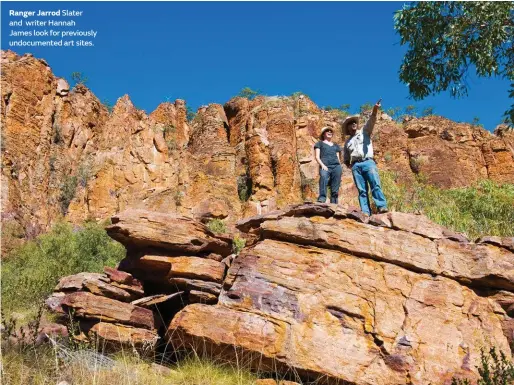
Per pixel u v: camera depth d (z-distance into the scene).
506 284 7.14
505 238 7.45
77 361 6.14
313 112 45.06
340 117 45.47
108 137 43.34
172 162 42.75
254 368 6.79
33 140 38.69
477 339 6.82
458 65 10.05
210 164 42.00
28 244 23.91
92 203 38.50
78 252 17.14
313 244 7.51
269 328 6.76
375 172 8.73
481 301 7.14
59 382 5.50
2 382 5.32
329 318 6.88
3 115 37.28
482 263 7.25
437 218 12.31
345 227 7.54
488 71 9.73
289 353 6.60
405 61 10.51
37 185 37.00
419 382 6.44
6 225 28.20
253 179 38.47
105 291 7.51
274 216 7.85
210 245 8.21
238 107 46.34
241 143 43.28
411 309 6.96
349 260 7.32
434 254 7.39
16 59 41.47
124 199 39.69
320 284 7.11
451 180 39.97
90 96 46.31
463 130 44.72
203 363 6.85
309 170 39.78
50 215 36.59
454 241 7.57
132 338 7.22
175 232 7.91
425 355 6.64
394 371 6.55
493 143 43.81
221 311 6.95
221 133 46.19
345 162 9.20
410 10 10.24
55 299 7.75
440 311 6.99
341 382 6.50
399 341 6.71
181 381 6.47
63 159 40.41
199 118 50.12
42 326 7.78
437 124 45.03
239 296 7.10
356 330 6.82
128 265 8.21
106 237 18.78
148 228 7.86
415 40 10.28
